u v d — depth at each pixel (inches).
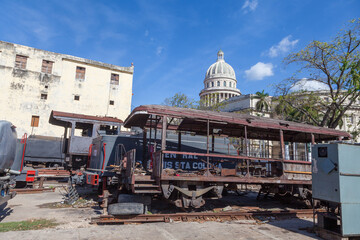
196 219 293.7
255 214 319.9
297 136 517.0
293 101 753.6
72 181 426.0
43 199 411.8
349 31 643.5
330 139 477.4
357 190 237.5
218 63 3789.4
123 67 1183.6
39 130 997.2
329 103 756.6
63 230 235.8
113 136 411.2
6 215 294.4
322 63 692.7
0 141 256.8
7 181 278.7
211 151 489.1
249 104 1815.9
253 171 402.3
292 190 380.2
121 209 271.0
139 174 326.6
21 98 979.9
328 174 245.1
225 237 231.3
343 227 225.6
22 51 1004.6
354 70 630.5
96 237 217.6
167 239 218.4
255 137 503.2
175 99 1270.9
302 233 254.2
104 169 382.6
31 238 209.2
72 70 1080.8
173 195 316.5
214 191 325.4
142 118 387.2
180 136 441.4
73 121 485.7
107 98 1130.7
